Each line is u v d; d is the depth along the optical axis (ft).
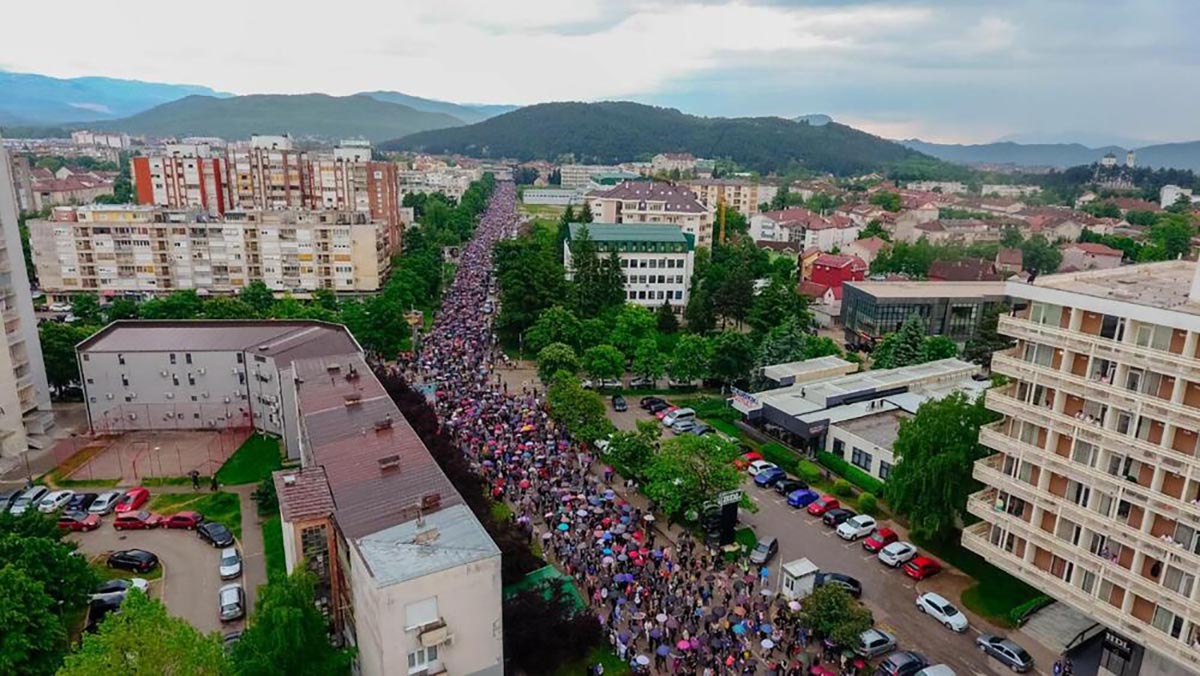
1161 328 158.20
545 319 434.30
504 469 282.97
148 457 305.32
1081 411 175.73
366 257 579.07
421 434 254.88
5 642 161.58
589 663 186.50
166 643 133.80
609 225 587.68
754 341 441.68
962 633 200.85
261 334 341.82
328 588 177.47
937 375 363.76
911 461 236.02
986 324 430.61
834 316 561.84
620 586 214.28
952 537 245.86
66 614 198.29
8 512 204.44
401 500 176.96
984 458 210.18
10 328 307.78
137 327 351.25
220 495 271.28
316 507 173.47
